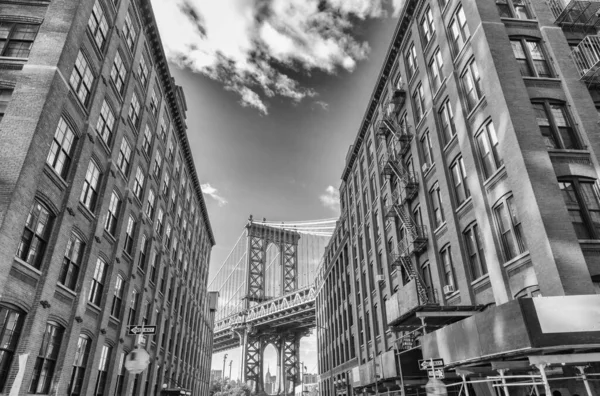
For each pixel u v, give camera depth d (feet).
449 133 72.69
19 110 48.62
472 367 42.29
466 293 60.75
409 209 86.63
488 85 57.72
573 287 41.96
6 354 44.32
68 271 58.18
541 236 45.09
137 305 88.33
